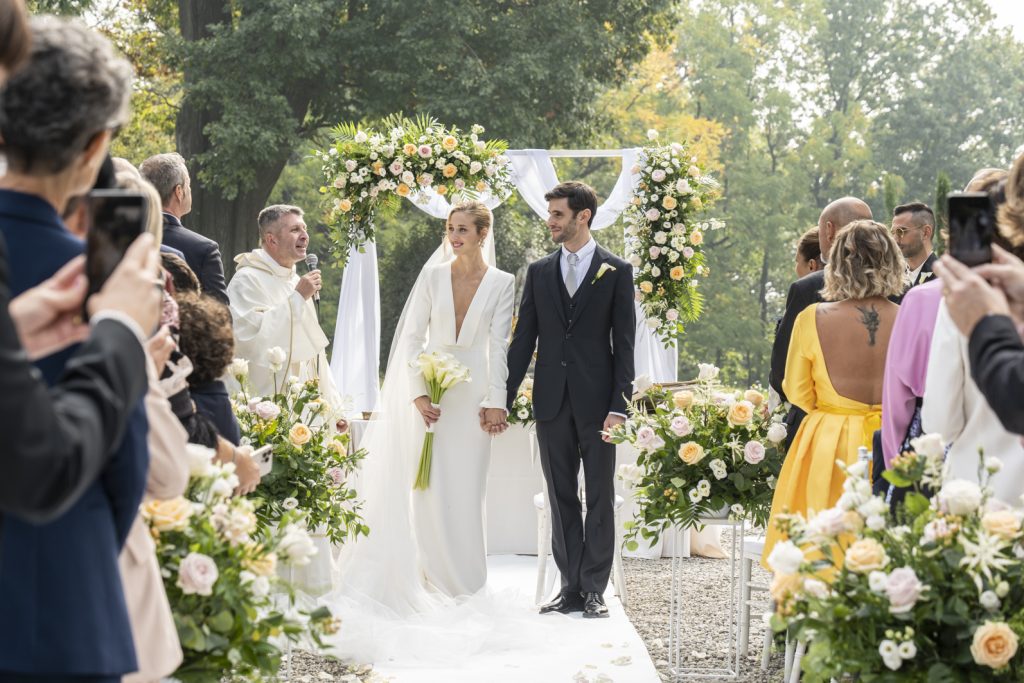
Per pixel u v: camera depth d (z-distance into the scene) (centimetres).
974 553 252
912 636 252
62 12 1925
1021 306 217
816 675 265
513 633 541
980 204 219
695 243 741
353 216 737
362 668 499
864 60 3925
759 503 480
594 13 2188
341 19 2094
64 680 170
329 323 2783
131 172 337
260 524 455
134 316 170
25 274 183
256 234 2022
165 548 252
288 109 1892
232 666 253
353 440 718
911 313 345
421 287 632
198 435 305
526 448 805
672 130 3191
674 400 492
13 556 169
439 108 1889
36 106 175
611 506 611
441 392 616
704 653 529
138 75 2380
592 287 607
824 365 420
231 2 1923
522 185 907
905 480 276
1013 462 300
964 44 3903
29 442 145
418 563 629
